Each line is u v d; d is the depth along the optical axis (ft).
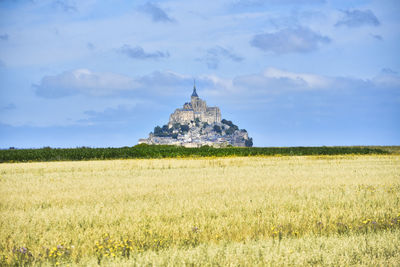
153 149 248.93
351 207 62.39
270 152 250.16
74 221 53.11
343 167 141.28
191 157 225.76
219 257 37.06
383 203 65.36
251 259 36.86
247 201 67.36
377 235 44.60
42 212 59.06
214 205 63.41
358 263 35.70
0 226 51.11
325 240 42.73
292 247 39.99
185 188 86.17
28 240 44.52
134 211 59.41
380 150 259.60
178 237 45.27
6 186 92.48
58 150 234.38
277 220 52.37
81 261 37.22
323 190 80.84
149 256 37.70
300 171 126.62
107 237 43.70
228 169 136.15
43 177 113.70
